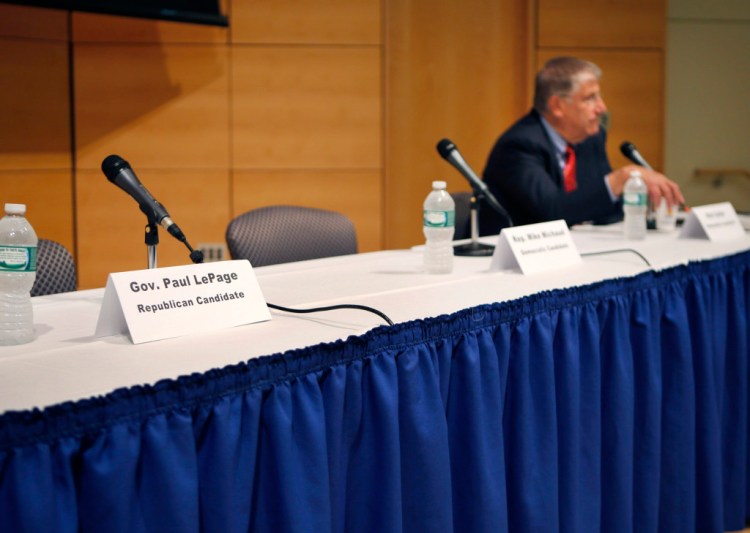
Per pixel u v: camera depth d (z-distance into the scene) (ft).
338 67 14.55
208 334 4.31
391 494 4.29
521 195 9.39
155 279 4.28
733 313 7.20
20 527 2.98
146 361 3.79
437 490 4.54
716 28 17.47
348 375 4.17
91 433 3.20
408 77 15.03
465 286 5.75
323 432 3.97
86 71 14.10
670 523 6.48
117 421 3.26
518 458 5.16
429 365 4.54
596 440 5.66
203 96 14.37
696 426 6.78
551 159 9.68
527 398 5.18
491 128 15.48
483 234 9.70
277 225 8.01
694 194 17.87
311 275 6.27
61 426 3.11
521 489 5.17
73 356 3.88
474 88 15.37
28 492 3.00
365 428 4.29
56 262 6.43
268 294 5.46
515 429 5.16
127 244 14.40
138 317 4.15
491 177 9.74
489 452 4.89
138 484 3.36
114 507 3.22
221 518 3.58
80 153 14.21
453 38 15.19
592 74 9.78
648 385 6.13
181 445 3.44
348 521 4.32
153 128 14.33
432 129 15.29
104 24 14.06
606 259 6.97
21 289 4.15
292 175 14.66
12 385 3.41
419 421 4.45
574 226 9.81
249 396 3.71
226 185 14.56
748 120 17.71
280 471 3.80
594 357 5.62
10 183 13.83
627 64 15.42
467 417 4.77
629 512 5.98
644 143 15.60
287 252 8.00
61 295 5.60
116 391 3.26
